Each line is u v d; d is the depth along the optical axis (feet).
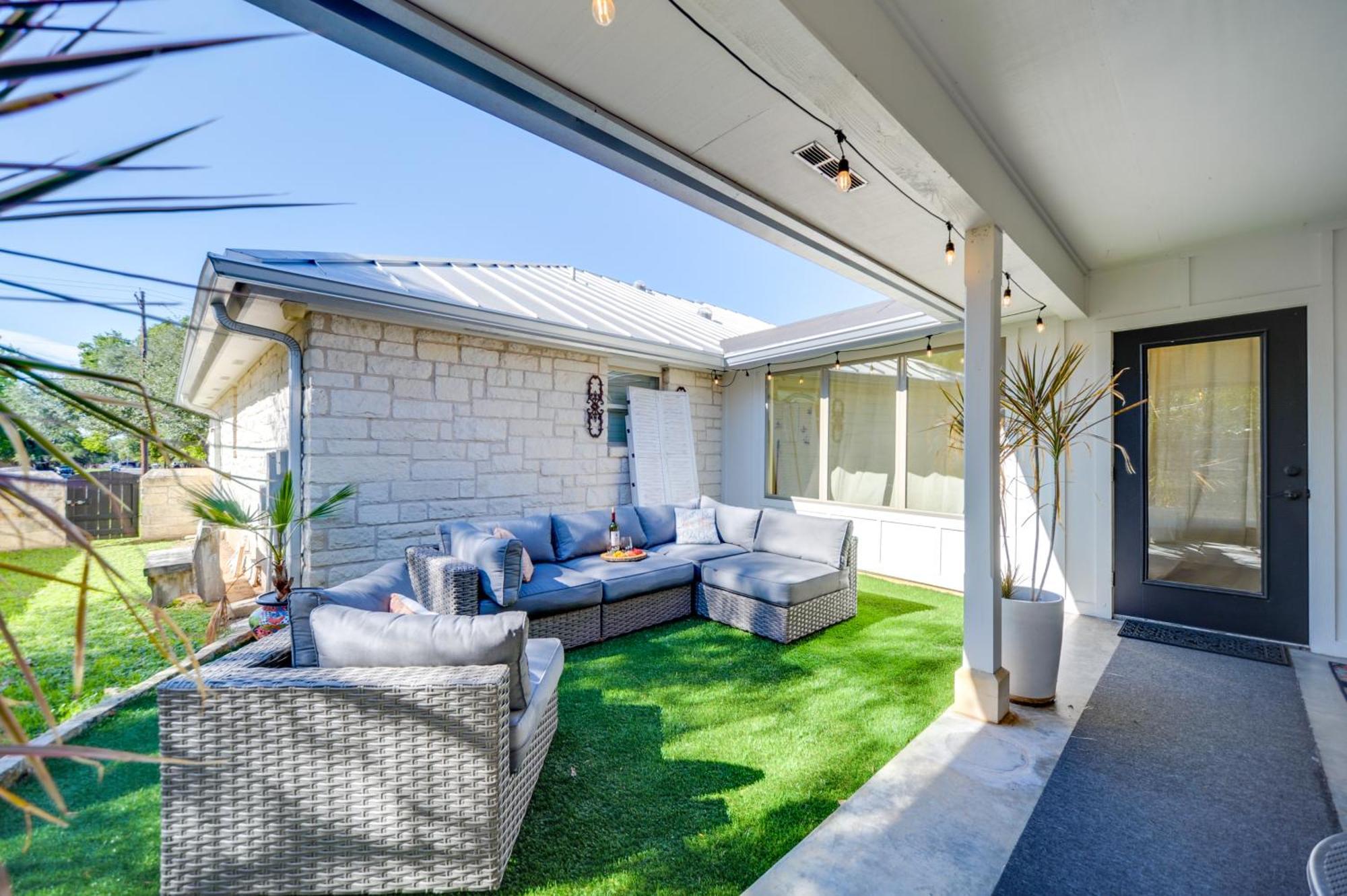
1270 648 11.60
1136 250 12.59
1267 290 11.78
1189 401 12.91
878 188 7.93
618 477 20.18
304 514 13.17
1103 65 6.52
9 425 1.89
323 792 5.36
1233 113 7.42
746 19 4.66
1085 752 7.77
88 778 7.10
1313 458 11.42
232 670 5.66
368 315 13.56
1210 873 5.63
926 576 17.70
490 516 16.33
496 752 5.35
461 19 4.83
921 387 18.10
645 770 7.27
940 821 6.37
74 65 1.79
